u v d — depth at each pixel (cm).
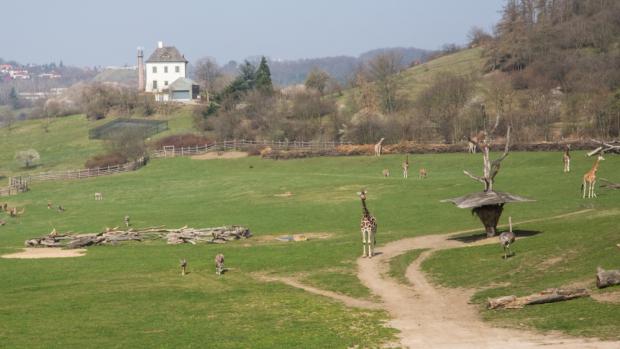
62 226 9694
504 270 5256
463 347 3688
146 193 13000
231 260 6531
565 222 6769
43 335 4241
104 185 14200
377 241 7056
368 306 4747
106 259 6956
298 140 17975
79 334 4241
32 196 13538
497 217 6588
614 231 5616
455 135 15750
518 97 17788
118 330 4322
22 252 7612
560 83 19375
